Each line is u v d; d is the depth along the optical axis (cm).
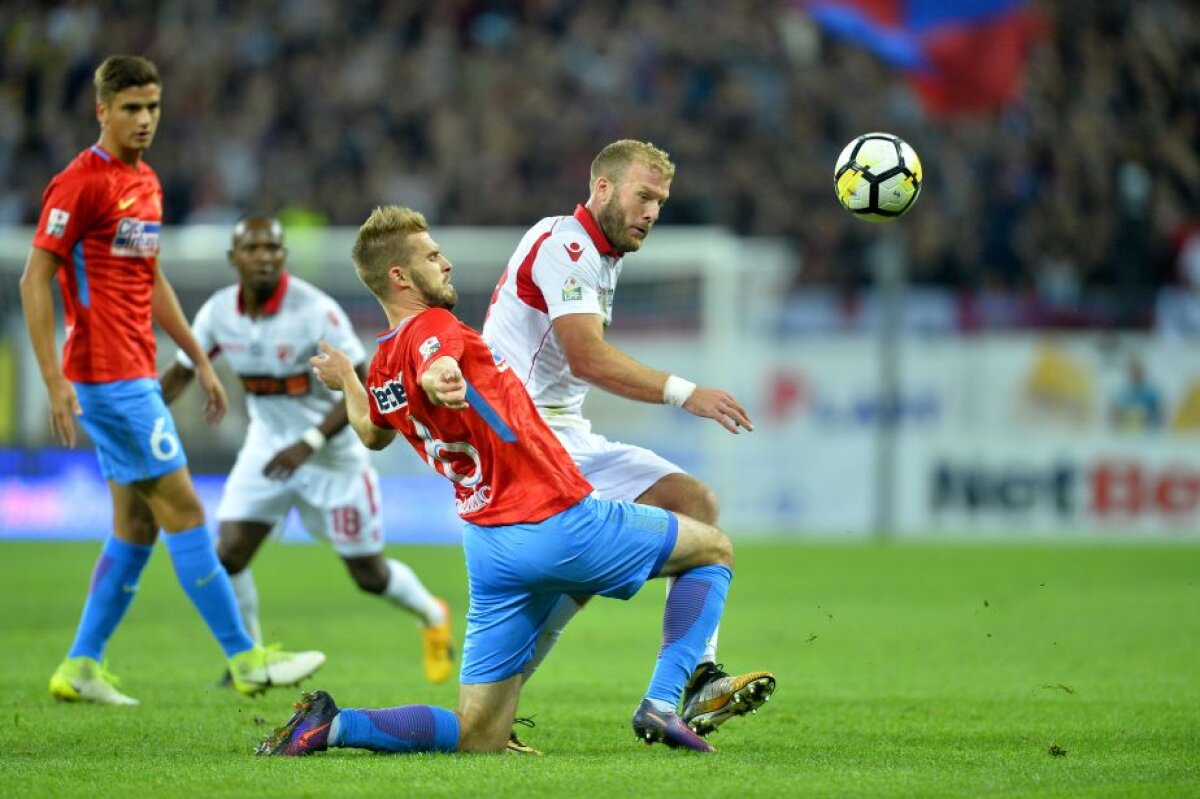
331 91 8712
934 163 8312
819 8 8706
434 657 2959
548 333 2109
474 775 1727
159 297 2592
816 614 4131
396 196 8331
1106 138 8500
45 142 8525
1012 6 8481
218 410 2666
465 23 9075
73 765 1841
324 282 6638
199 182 8400
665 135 8469
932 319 7369
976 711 2444
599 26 9019
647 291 6950
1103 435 6894
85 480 6712
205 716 2367
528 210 8250
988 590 4766
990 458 6938
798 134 8550
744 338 6994
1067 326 7256
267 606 4419
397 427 1917
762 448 6981
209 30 8900
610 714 2419
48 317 2373
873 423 6962
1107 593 4644
